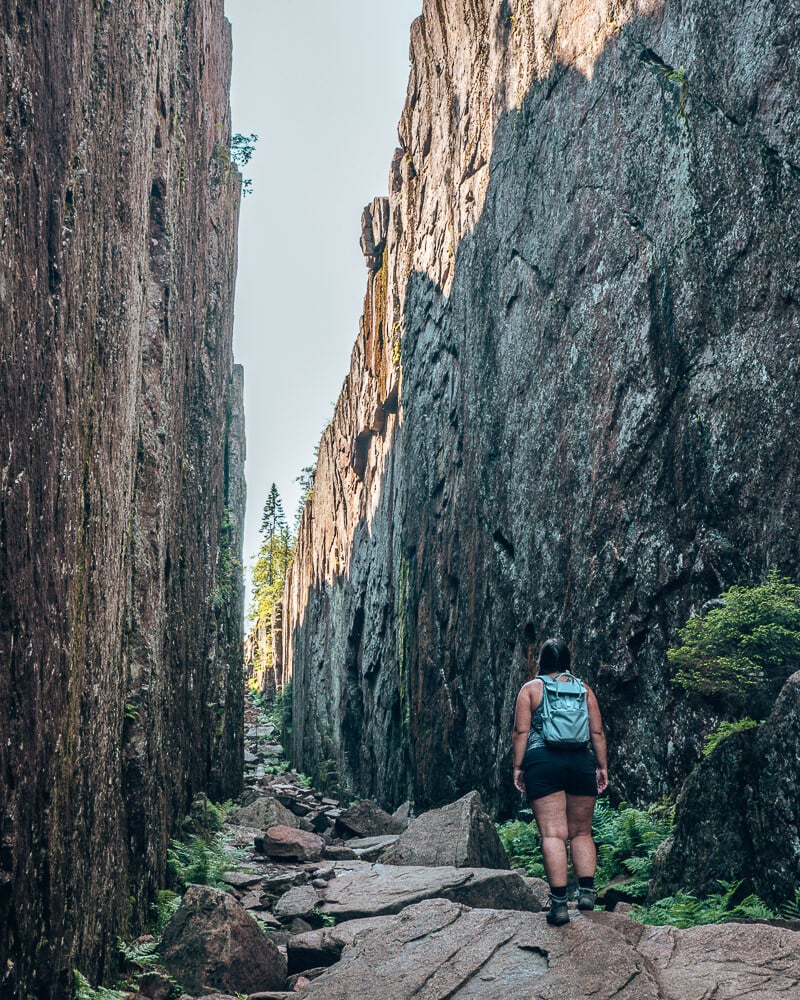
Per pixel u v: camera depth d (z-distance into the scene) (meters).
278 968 7.75
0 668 4.52
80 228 6.61
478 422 18.58
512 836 12.70
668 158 11.91
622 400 12.48
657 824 10.03
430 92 24.89
